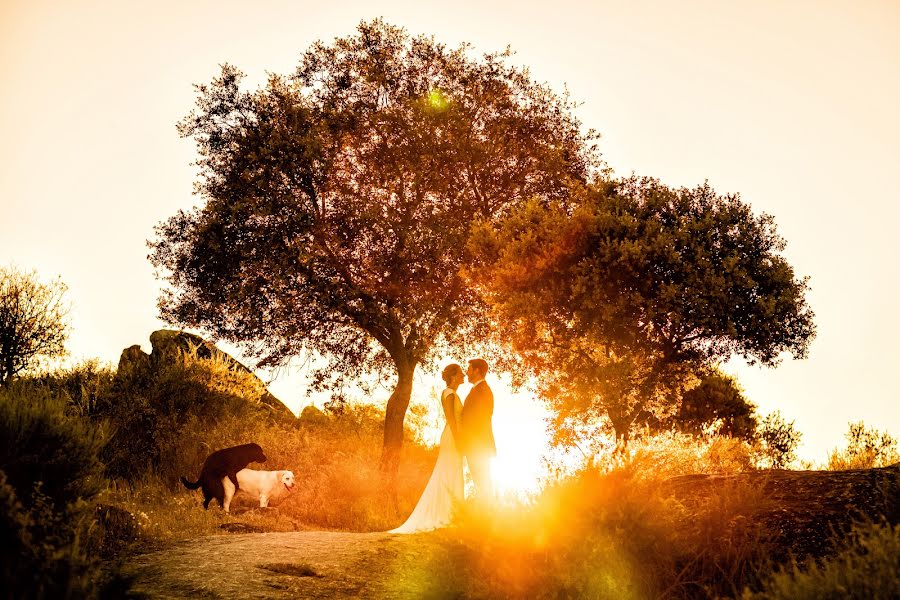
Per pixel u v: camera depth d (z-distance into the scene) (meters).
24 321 17.94
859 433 12.59
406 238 17.05
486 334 18.62
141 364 17.53
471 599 5.66
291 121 17.67
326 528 12.13
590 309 14.59
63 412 6.38
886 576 4.23
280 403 23.11
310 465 14.82
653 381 14.91
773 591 4.72
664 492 6.88
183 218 17.97
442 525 8.40
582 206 15.57
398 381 17.97
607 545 5.70
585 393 14.87
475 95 18.64
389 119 17.67
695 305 13.87
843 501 6.21
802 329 14.92
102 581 5.61
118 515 7.93
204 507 11.44
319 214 17.86
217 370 18.62
